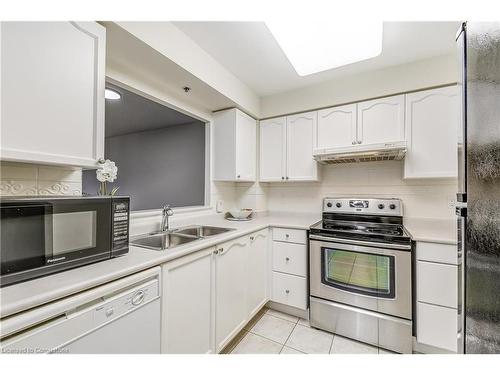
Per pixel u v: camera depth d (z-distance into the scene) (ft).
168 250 3.86
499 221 2.06
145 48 4.42
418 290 5.29
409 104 6.33
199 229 6.59
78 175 3.92
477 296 2.39
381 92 6.71
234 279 5.50
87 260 3.01
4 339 2.00
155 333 3.35
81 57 3.20
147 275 3.24
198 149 12.14
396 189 7.29
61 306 2.28
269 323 6.59
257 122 8.94
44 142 2.80
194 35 5.28
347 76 7.22
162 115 11.05
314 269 6.42
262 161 8.77
